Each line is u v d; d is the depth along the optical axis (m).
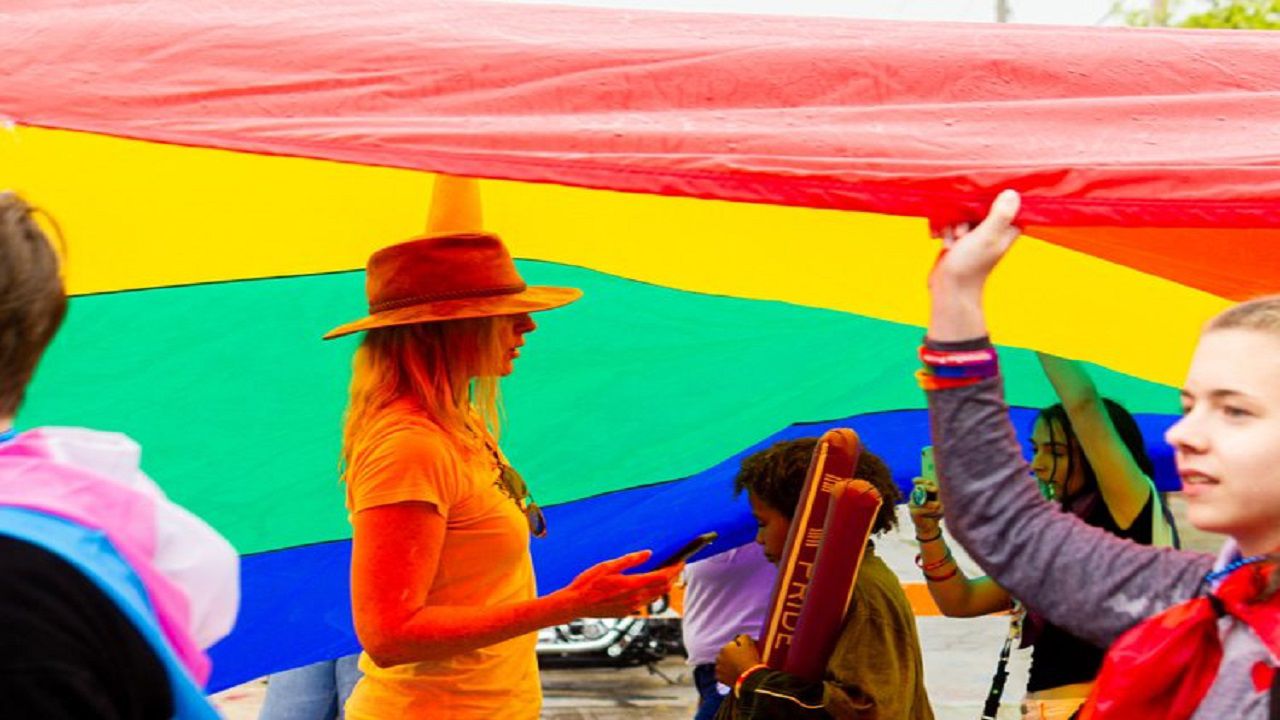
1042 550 1.92
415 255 3.24
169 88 2.39
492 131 2.30
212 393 4.23
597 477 4.82
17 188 3.65
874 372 4.87
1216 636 1.76
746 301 4.58
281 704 4.86
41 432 1.67
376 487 3.05
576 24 2.81
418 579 3.03
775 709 3.13
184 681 1.61
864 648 3.19
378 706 3.29
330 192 3.88
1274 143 2.34
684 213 4.07
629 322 4.60
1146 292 4.22
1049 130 2.38
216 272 4.00
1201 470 1.76
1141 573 1.89
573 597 3.02
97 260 3.89
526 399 4.68
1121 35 2.83
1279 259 3.41
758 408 4.86
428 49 2.50
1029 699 3.78
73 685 1.48
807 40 2.66
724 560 4.91
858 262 4.19
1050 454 3.81
